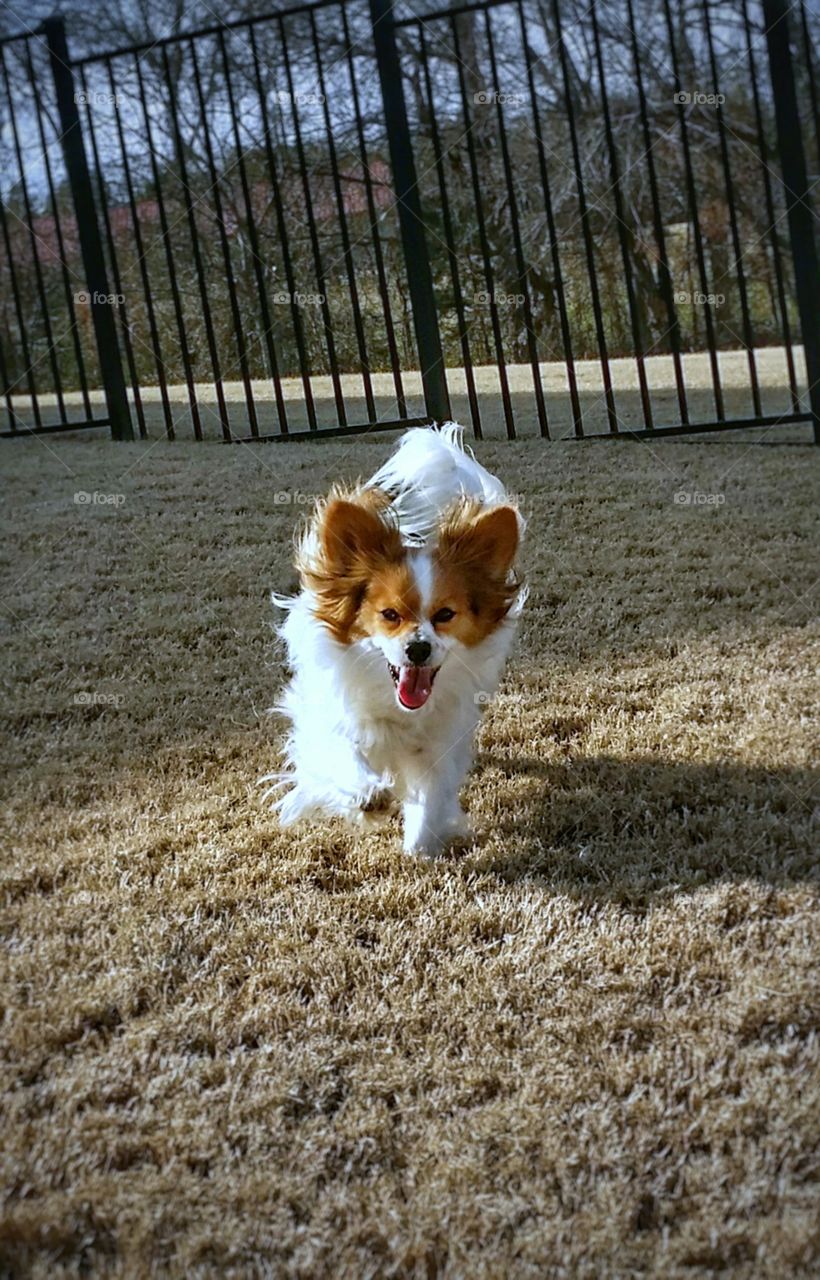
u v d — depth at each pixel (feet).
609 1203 5.15
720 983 6.64
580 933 7.16
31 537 14.06
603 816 8.54
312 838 8.44
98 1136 5.52
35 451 17.97
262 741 9.81
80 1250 4.94
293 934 7.19
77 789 8.97
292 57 28.45
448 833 8.30
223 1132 5.60
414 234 17.66
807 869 7.75
